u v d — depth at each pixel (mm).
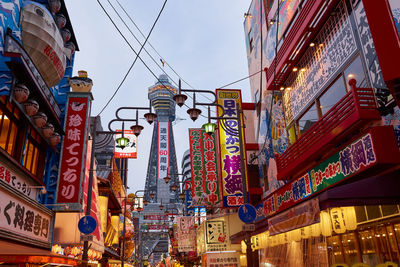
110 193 30234
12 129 11328
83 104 15055
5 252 8266
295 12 15688
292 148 13438
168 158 179500
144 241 112562
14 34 10602
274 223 12180
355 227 9320
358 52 10055
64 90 15797
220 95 19500
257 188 19125
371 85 9281
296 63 14391
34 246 11789
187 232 30469
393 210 8945
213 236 22266
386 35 6629
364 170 8477
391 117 8320
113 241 35750
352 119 9023
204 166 21062
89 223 13023
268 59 19156
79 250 16125
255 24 22281
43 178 13711
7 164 10391
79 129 14539
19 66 9445
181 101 13633
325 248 10344
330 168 10234
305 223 9445
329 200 8289
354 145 8883
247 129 22891
